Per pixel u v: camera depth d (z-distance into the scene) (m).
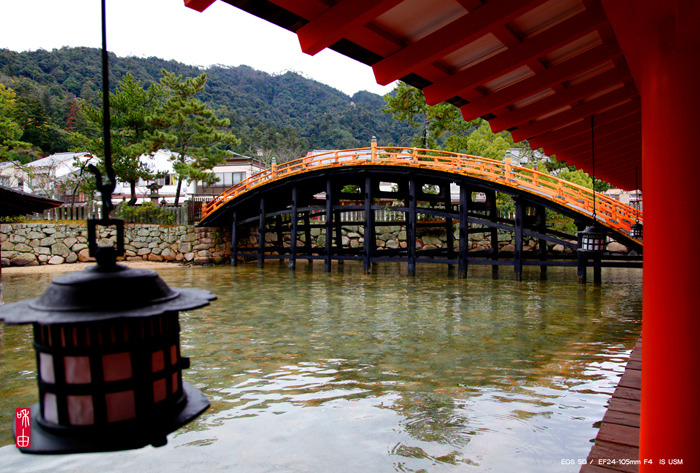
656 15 2.24
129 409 1.33
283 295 14.48
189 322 10.23
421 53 4.49
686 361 2.13
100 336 1.30
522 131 8.55
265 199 24.19
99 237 26.33
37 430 1.35
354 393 5.79
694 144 2.15
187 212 27.34
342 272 22.19
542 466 3.94
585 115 7.96
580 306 12.05
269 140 66.69
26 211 13.58
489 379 6.24
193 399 1.58
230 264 26.78
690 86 2.15
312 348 7.96
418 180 21.03
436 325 9.78
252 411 5.25
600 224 15.44
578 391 5.75
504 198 26.81
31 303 1.37
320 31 3.85
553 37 4.93
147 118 27.42
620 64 6.47
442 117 26.02
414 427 4.76
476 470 3.90
